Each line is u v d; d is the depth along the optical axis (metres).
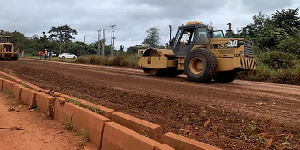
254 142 3.40
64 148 3.26
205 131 3.87
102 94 6.83
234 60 9.62
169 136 2.99
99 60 26.22
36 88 5.95
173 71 12.94
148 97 6.25
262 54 16.88
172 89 7.89
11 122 4.31
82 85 8.37
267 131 3.67
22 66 16.81
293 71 12.46
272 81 12.60
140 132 3.31
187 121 4.39
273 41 21.47
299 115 4.93
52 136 3.67
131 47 51.72
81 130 3.69
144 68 13.44
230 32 10.52
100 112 3.93
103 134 3.27
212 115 4.73
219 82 10.94
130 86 8.36
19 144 3.39
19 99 5.95
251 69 9.98
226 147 3.23
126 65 22.30
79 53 62.94
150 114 4.83
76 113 3.90
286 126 4.04
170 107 5.34
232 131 3.87
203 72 9.85
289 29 24.06
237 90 8.07
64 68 16.23
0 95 6.53
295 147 3.24
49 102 4.62
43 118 4.53
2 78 7.97
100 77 11.01
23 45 69.44
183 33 11.62
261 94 7.41
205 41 10.55
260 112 5.09
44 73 12.30
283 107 5.64
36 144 3.39
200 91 7.60
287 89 8.95
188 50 11.27
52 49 67.88
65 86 8.20
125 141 2.91
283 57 15.09
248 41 9.91
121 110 5.07
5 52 27.84
